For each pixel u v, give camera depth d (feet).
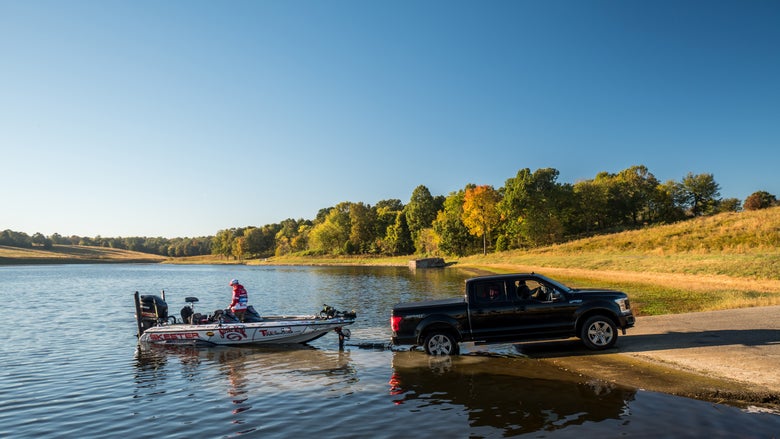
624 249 170.09
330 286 128.26
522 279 37.11
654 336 38.42
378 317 65.26
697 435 19.16
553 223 249.14
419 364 34.99
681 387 25.39
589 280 99.96
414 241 385.50
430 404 25.64
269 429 23.30
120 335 55.93
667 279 89.30
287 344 47.01
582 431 20.34
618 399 24.34
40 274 276.21
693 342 35.06
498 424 21.95
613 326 35.50
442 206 411.13
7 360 42.57
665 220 284.41
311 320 46.52
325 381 32.14
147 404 28.76
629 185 304.30
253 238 632.38
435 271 205.98
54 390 32.58
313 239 485.15
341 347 44.98
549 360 33.88
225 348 46.26
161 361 41.29
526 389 27.14
